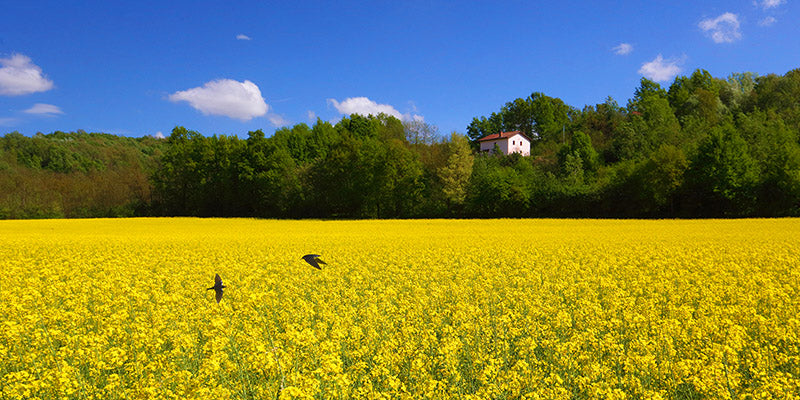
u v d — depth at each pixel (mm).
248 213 86750
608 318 10516
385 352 7750
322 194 80875
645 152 96312
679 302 11812
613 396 5980
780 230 34781
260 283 15266
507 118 150250
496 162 96250
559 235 33875
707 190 61781
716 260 18266
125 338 8977
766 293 11312
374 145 85562
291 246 27688
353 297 12641
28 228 53219
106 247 27906
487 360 7602
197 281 15688
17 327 8695
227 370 7070
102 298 12086
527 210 70812
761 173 62094
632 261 18547
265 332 9453
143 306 11625
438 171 83562
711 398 6266
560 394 6168
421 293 12375
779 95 110562
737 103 121000
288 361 6926
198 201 88500
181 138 96188
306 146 100500
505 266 18125
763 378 6469
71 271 17703
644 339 7848
